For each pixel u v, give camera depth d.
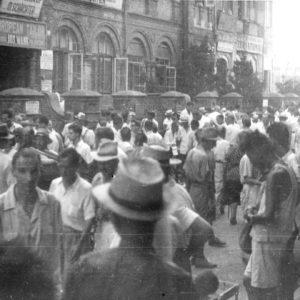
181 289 2.53
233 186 9.21
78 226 4.81
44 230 4.13
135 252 2.50
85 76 24.00
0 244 3.91
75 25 23.12
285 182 4.32
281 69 30.77
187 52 30.22
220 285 4.97
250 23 34.38
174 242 3.49
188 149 12.71
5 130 6.38
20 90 16.73
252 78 29.36
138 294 2.46
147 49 28.06
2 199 4.14
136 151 4.32
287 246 4.54
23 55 20.41
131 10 26.61
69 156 4.86
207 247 7.51
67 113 14.44
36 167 4.14
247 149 4.47
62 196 4.87
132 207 2.49
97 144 6.93
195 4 31.19
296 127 12.59
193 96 29.09
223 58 33.50
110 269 2.49
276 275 4.45
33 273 3.78
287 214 4.37
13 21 18.97
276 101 27.06
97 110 18.23
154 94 24.19
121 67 25.92
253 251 4.51
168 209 2.55
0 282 3.68
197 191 7.63
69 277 2.54
